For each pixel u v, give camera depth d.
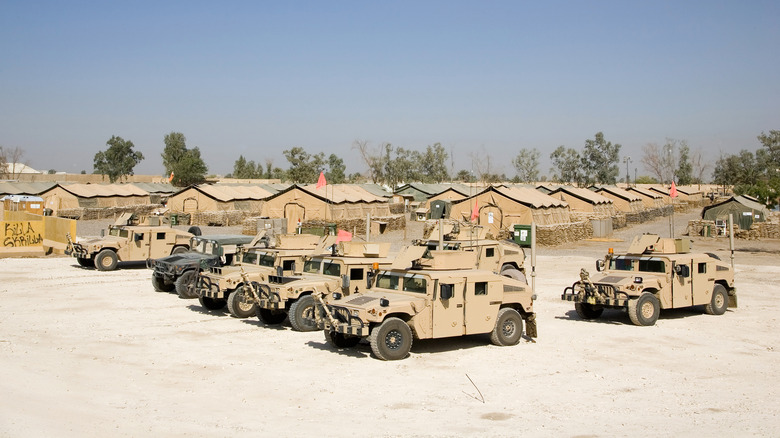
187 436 8.75
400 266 14.20
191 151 101.00
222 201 60.62
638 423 9.58
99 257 27.30
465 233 22.08
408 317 13.38
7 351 13.41
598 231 49.06
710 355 13.95
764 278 26.59
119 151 105.44
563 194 58.12
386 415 9.81
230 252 21.80
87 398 10.38
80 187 63.44
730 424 9.55
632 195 72.19
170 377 11.74
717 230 47.94
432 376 12.03
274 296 15.66
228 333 15.71
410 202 78.12
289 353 13.68
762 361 13.48
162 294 21.80
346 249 16.84
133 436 8.70
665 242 18.48
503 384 11.60
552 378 12.05
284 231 45.97
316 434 8.91
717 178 107.06
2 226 34.25
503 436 8.91
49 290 22.36
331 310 13.60
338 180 94.00
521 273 22.17
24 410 9.61
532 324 15.23
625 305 16.97
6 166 95.75
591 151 101.19
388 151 98.88
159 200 72.69
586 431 9.18
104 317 17.58
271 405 10.22
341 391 11.02
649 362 13.33
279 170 128.12
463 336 15.70
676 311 19.48
